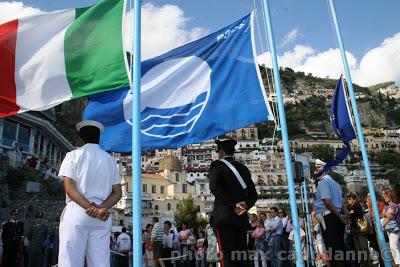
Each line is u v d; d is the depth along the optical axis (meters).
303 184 9.47
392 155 143.25
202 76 6.88
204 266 14.27
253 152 130.88
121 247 15.52
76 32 5.42
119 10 5.48
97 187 3.91
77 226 3.68
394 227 8.27
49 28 5.44
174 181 102.62
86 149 4.02
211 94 6.72
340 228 6.56
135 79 4.45
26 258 14.34
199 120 6.63
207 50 6.98
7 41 5.30
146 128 6.64
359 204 8.85
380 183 120.94
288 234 12.23
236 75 6.76
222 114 6.60
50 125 43.69
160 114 6.73
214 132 6.54
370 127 185.75
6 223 11.74
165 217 79.56
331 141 151.50
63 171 3.84
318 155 136.00
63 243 3.66
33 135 41.41
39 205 34.44
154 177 98.69
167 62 6.93
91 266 3.70
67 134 58.59
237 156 128.38
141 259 3.97
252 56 6.74
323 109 181.38
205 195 102.44
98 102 6.70
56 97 5.26
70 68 5.32
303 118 173.50
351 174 120.75
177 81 6.89
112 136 6.63
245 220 4.86
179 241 15.08
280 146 136.00
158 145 6.59
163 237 13.67
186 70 6.93
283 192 113.69
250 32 6.89
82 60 5.35
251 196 4.93
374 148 155.62
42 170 42.78
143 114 6.72
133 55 4.55
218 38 7.02
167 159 106.56
